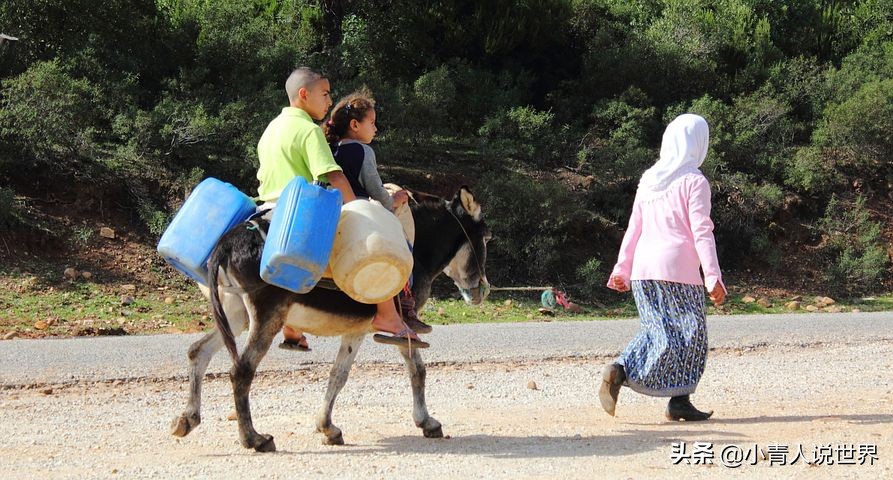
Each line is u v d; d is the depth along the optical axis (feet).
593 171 77.77
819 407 31.45
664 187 28.14
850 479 21.75
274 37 80.28
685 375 27.84
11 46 65.05
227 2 78.54
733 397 33.42
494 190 69.41
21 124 62.08
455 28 85.25
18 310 51.78
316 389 34.04
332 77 78.07
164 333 49.47
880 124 86.02
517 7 86.48
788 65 95.96
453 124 80.84
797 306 69.82
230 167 68.03
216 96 71.77
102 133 68.74
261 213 23.58
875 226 79.66
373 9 83.87
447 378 36.86
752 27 100.94
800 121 93.35
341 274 22.84
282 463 22.63
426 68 83.51
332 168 23.71
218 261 23.21
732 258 76.74
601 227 73.10
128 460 23.08
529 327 50.57
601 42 89.45
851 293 74.95
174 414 29.78
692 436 26.27
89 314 52.31
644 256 28.09
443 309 59.06
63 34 71.15
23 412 29.71
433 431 26.43
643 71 88.02
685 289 27.76
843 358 43.21
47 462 22.84
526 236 69.31
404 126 74.84
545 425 28.32
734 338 47.93
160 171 66.59
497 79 85.97
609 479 21.40
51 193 63.26
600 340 46.68
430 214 27.78
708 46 92.63
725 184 79.77
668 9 97.40
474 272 28.99
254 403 31.48
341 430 27.22
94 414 29.60
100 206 63.67
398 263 22.90
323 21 85.51
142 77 74.18
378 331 25.71
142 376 35.55
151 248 62.34
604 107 83.20
